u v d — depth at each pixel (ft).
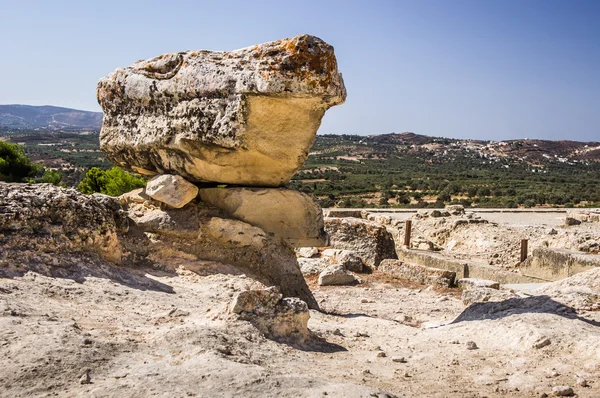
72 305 21.98
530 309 27.32
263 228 35.24
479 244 68.23
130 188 79.25
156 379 14.82
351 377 17.92
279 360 18.56
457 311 37.47
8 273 23.71
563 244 58.95
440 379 18.49
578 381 17.81
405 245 69.92
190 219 34.27
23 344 16.02
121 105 36.01
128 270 29.91
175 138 32.27
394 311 37.47
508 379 18.53
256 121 29.78
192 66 31.40
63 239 27.20
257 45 29.40
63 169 272.92
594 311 28.58
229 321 20.84
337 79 28.58
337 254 55.42
